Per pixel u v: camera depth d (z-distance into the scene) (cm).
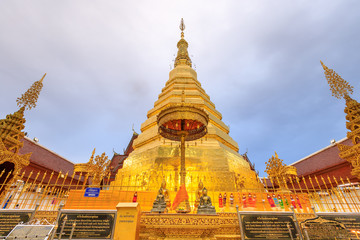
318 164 2195
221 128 1897
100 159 1655
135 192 1055
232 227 840
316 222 765
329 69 1543
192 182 1170
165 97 2031
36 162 2189
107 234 718
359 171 1157
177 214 767
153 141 1630
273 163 1741
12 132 1366
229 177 1198
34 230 563
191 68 2578
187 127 1363
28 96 1525
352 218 777
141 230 830
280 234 746
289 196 1091
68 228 730
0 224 761
